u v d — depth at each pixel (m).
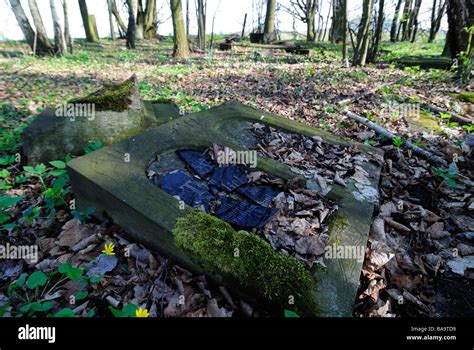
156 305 1.89
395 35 21.69
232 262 1.87
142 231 2.25
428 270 2.32
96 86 7.18
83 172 2.46
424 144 4.14
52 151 3.28
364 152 3.55
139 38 21.88
